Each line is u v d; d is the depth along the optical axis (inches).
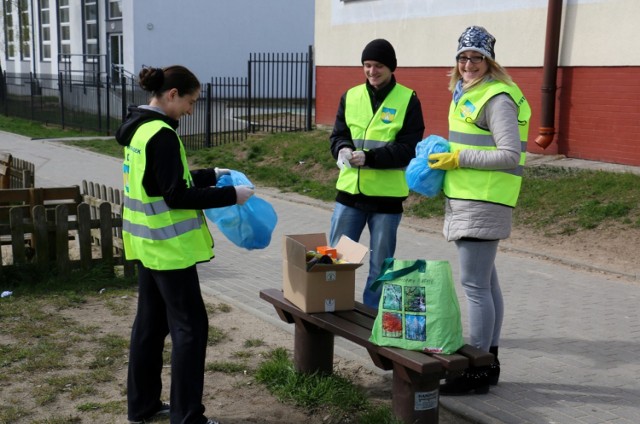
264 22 1187.3
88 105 970.1
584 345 217.8
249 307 249.6
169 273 151.6
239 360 201.8
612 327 234.8
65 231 272.2
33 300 251.3
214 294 266.5
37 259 270.8
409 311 150.2
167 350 205.9
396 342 150.8
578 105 465.1
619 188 378.3
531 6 488.4
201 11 1135.0
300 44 1219.2
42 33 1407.5
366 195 203.0
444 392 179.9
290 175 530.3
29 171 365.7
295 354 185.3
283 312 183.5
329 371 185.0
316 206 452.1
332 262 173.6
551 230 357.1
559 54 472.7
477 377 179.2
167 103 153.6
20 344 209.0
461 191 173.9
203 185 166.9
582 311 251.8
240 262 319.0
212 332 222.5
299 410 171.5
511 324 237.3
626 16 430.9
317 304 171.9
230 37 1165.1
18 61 1533.0
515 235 358.9
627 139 437.7
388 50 197.3
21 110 1144.8
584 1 454.6
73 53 1280.8
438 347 148.1
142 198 151.4
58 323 228.2
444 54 563.2
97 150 733.3
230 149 636.7
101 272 277.1
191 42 1136.8
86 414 168.1
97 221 277.3
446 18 557.3
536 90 492.1
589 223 351.3
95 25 1203.2
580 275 298.4
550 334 227.8
